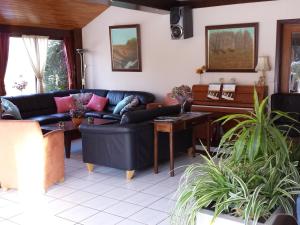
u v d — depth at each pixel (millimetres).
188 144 5434
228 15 6406
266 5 6012
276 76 6055
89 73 8602
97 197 3908
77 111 5945
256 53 6199
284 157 2197
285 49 6039
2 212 3568
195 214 2107
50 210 3594
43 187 4004
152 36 7406
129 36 7707
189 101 5461
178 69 7156
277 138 2205
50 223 3305
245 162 2270
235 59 6430
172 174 4590
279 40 5965
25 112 6969
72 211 3557
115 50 8008
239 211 2051
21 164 3965
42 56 7797
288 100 5840
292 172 2211
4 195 4020
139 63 7672
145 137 4535
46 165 4023
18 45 7449
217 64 6641
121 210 3545
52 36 8000
